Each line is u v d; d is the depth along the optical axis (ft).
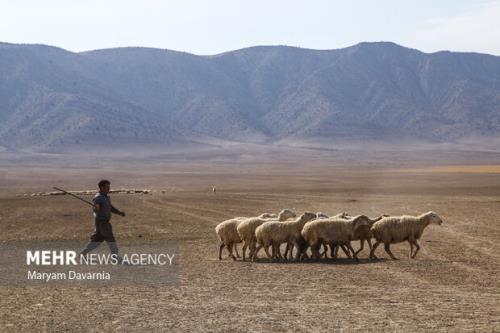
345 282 59.88
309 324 44.57
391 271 65.82
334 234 74.38
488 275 63.10
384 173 397.60
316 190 232.12
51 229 110.73
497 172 378.32
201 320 45.96
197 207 156.15
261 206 156.97
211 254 80.28
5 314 47.93
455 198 180.96
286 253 76.02
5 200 183.52
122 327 44.27
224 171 492.54
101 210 70.18
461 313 47.34
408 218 76.07
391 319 45.68
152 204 167.84
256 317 46.70
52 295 54.65
